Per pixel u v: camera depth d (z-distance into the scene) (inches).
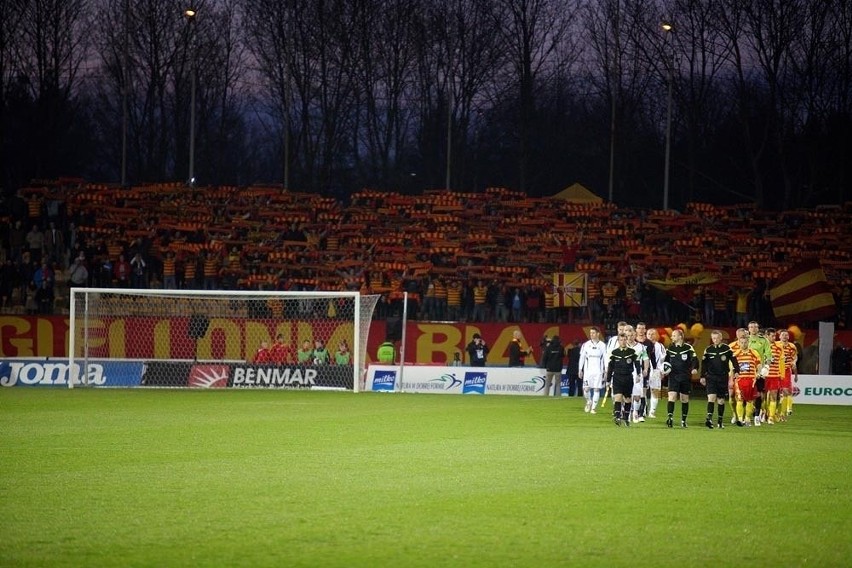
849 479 904.9
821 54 3757.4
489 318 2736.2
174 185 3368.6
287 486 834.8
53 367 2245.3
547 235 3193.9
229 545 618.8
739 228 3371.1
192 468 939.3
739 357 1525.6
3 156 3740.2
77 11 3823.8
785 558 601.6
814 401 2218.3
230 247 2967.5
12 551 600.7
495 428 1386.6
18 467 941.2
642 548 622.5
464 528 673.6
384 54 4018.2
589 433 1330.0
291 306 2576.3
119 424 1371.8
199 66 3978.8
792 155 3855.8
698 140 4023.1
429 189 4050.2
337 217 3255.4
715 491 830.5
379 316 2743.6
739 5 3855.8
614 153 4028.1
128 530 659.4
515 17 3973.9
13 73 3772.1
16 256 2817.4
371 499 775.7
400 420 1498.5
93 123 3964.1
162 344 2529.5
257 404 1790.1
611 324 2576.3
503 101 4033.0
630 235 3223.4
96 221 2967.5
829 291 2532.0
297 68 3959.2
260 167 4195.4
